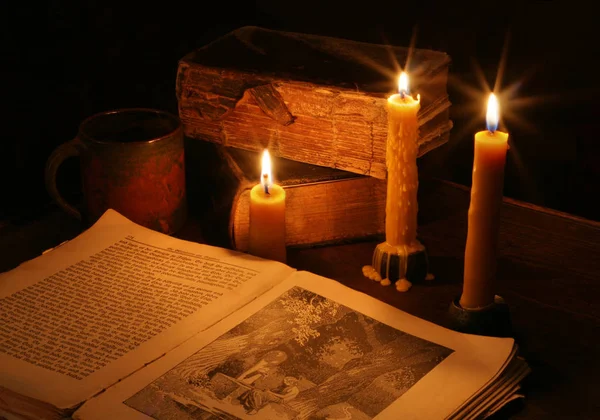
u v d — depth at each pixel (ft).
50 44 4.02
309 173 3.28
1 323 2.95
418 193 3.58
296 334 2.91
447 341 2.87
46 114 4.10
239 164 3.34
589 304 3.12
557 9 4.45
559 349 2.97
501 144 2.80
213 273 3.12
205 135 3.46
